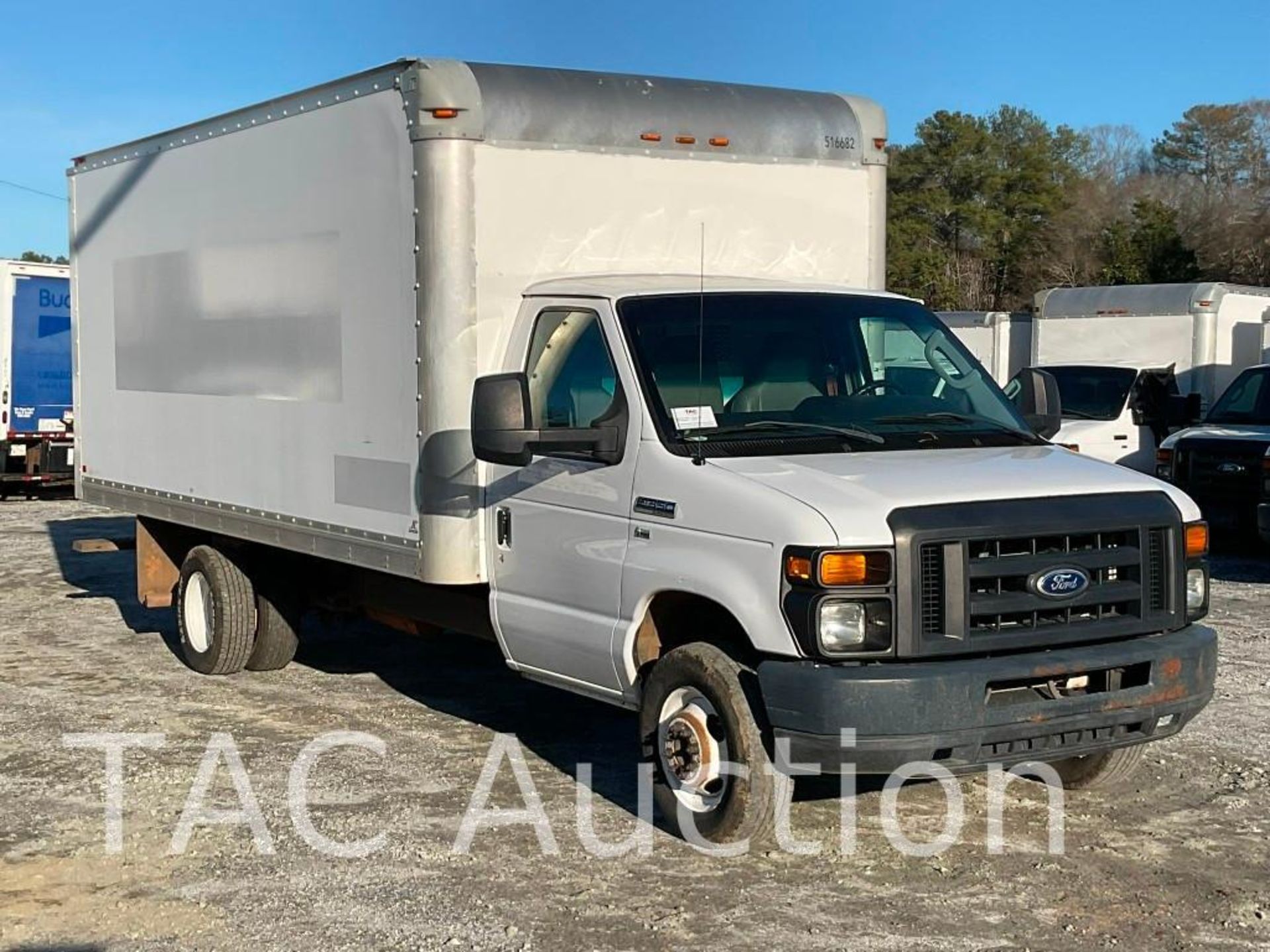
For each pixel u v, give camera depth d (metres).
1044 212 62.91
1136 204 59.97
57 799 7.11
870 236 8.42
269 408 8.58
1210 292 21.08
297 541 8.38
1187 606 6.20
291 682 9.73
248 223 8.73
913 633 5.55
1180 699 6.03
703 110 7.82
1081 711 5.78
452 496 7.13
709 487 5.99
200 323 9.34
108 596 13.43
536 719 8.64
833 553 5.51
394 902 5.75
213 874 6.07
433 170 7.03
